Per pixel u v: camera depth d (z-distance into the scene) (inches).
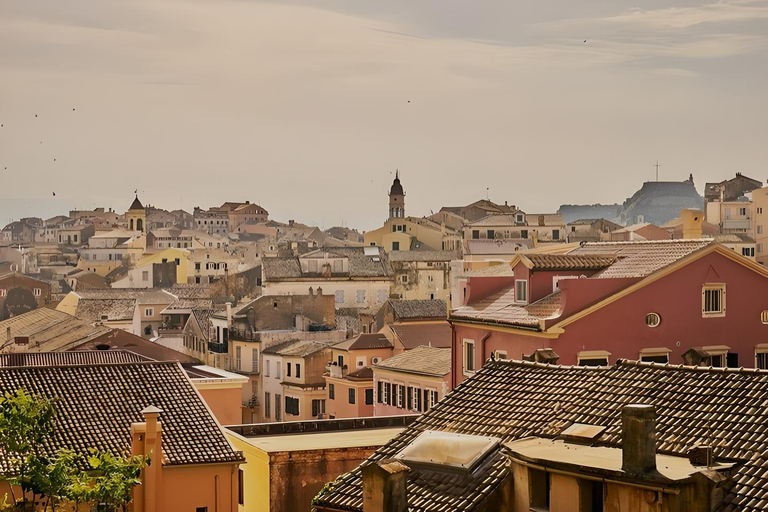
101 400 1962.4
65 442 1839.3
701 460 1088.2
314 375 4554.6
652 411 1042.7
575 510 1078.4
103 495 1462.8
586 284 2069.4
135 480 1509.6
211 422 1950.1
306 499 1884.8
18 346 3740.2
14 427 1446.9
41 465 1443.2
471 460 1211.9
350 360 4279.0
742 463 1084.5
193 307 6072.8
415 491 1199.6
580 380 1350.9
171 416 1946.4
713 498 1028.5
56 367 2028.8
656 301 2097.7
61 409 1920.5
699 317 2123.5
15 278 6934.1
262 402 4911.4
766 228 6865.2
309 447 1921.8
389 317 4712.1
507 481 1157.1
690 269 2121.1
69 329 4163.4
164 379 2046.0
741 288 2158.0
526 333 2092.8
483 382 1425.9
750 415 1159.6
